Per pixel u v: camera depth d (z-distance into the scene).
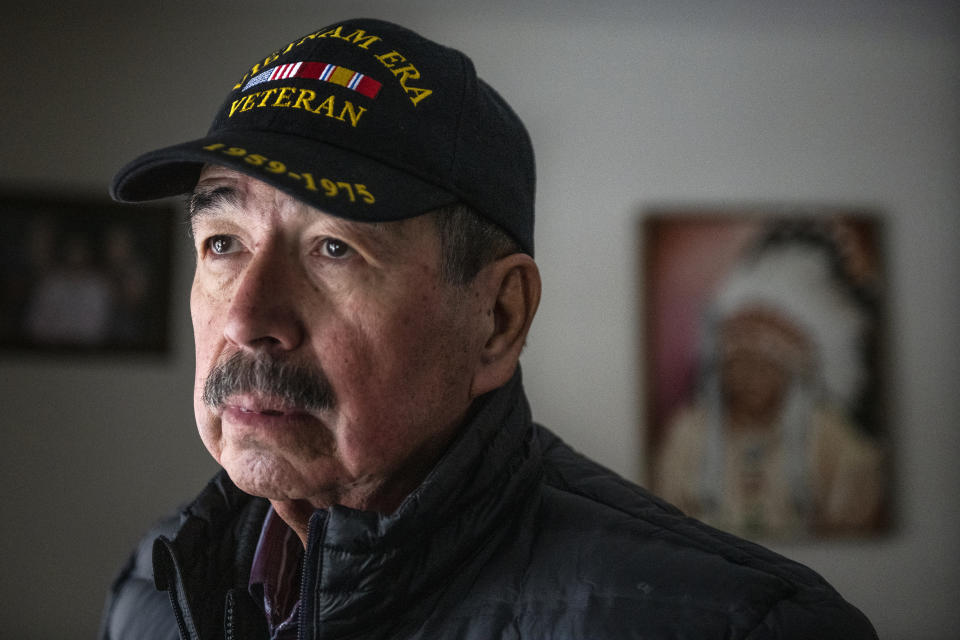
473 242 0.58
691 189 2.77
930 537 2.71
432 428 0.56
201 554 0.64
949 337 2.77
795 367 2.72
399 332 0.53
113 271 2.57
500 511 0.56
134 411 2.55
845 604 0.51
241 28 2.70
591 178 2.76
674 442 2.69
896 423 2.73
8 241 2.54
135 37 2.66
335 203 0.49
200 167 0.62
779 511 2.69
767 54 2.82
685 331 2.72
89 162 2.61
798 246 2.75
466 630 0.53
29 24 2.62
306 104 0.55
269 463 0.53
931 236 2.79
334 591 0.52
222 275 0.57
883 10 2.69
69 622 2.48
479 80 0.63
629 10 2.70
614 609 0.50
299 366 0.52
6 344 2.52
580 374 2.70
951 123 2.82
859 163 2.80
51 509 2.51
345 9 2.68
